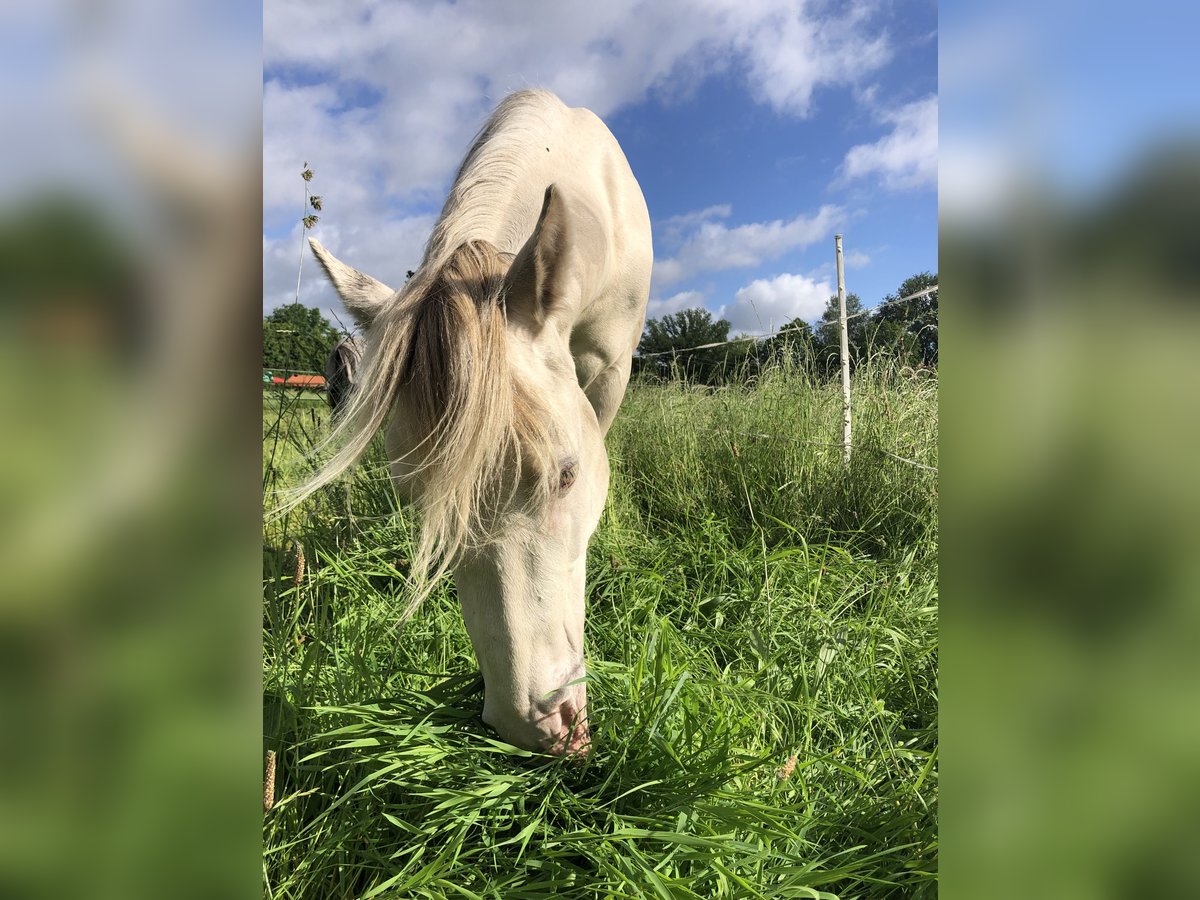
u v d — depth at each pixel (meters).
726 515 3.57
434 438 1.34
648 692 1.80
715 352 5.89
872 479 3.51
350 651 2.03
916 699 2.02
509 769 1.55
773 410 4.27
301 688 1.70
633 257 2.88
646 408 5.37
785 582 2.73
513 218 1.98
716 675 2.10
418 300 1.42
